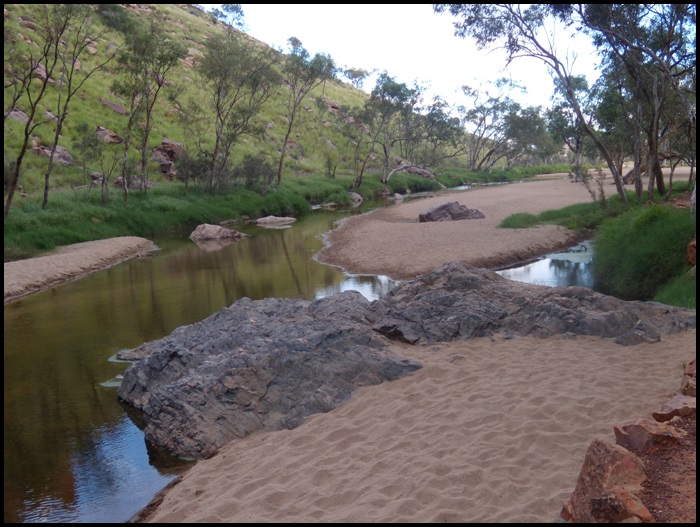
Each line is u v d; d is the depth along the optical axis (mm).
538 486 5023
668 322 9516
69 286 19688
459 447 5934
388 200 48781
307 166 55438
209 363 8516
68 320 15000
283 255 23922
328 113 74062
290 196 42625
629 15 23859
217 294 17250
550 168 94875
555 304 9891
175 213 34250
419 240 23641
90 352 12086
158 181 41156
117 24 35906
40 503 6492
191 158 41031
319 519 4938
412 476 5445
